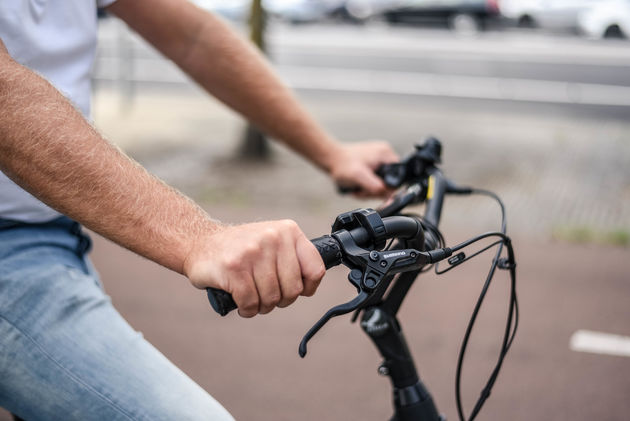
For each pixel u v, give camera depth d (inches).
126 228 39.8
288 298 39.1
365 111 435.2
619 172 301.1
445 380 139.6
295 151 71.2
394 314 54.9
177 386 48.3
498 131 381.7
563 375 142.1
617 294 178.5
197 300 173.5
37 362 48.0
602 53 696.4
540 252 205.9
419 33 858.1
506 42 785.6
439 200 62.3
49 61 52.5
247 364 145.7
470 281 184.9
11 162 39.4
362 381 140.1
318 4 910.4
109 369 47.8
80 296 50.5
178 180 275.0
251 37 292.7
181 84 505.0
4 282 49.8
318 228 228.2
